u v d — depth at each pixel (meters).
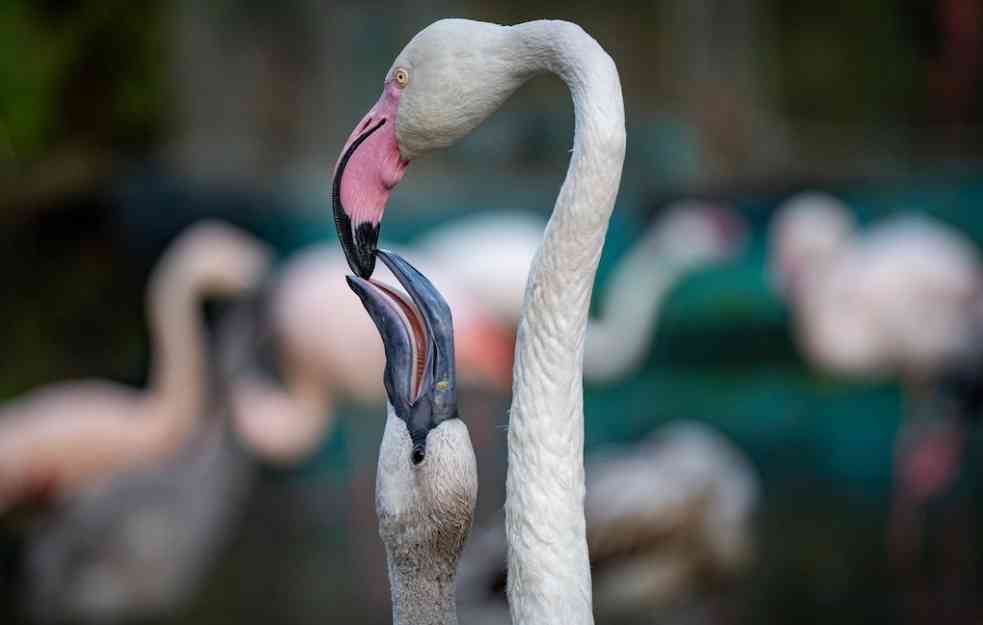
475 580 7.89
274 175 15.12
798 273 12.95
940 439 11.09
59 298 13.52
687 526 8.69
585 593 2.70
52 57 14.23
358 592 9.11
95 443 9.62
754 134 17.66
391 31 17.50
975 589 8.45
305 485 11.87
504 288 13.27
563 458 2.71
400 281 2.66
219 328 11.34
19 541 9.73
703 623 8.38
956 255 12.55
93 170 14.10
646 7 18.56
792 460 11.57
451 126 2.84
